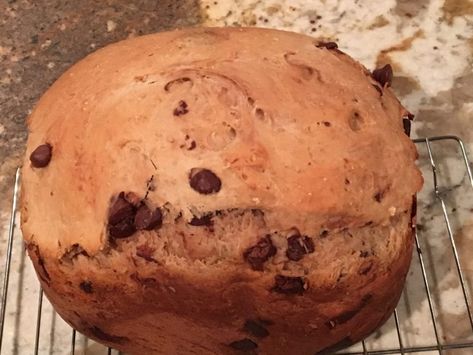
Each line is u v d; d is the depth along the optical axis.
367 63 0.36
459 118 0.33
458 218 0.30
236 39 0.24
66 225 0.22
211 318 0.23
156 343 0.24
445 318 0.28
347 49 0.36
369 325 0.24
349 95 0.23
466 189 0.31
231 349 0.24
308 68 0.23
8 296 0.29
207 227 0.21
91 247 0.21
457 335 0.27
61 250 0.22
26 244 0.23
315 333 0.23
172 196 0.21
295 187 0.21
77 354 0.27
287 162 0.21
